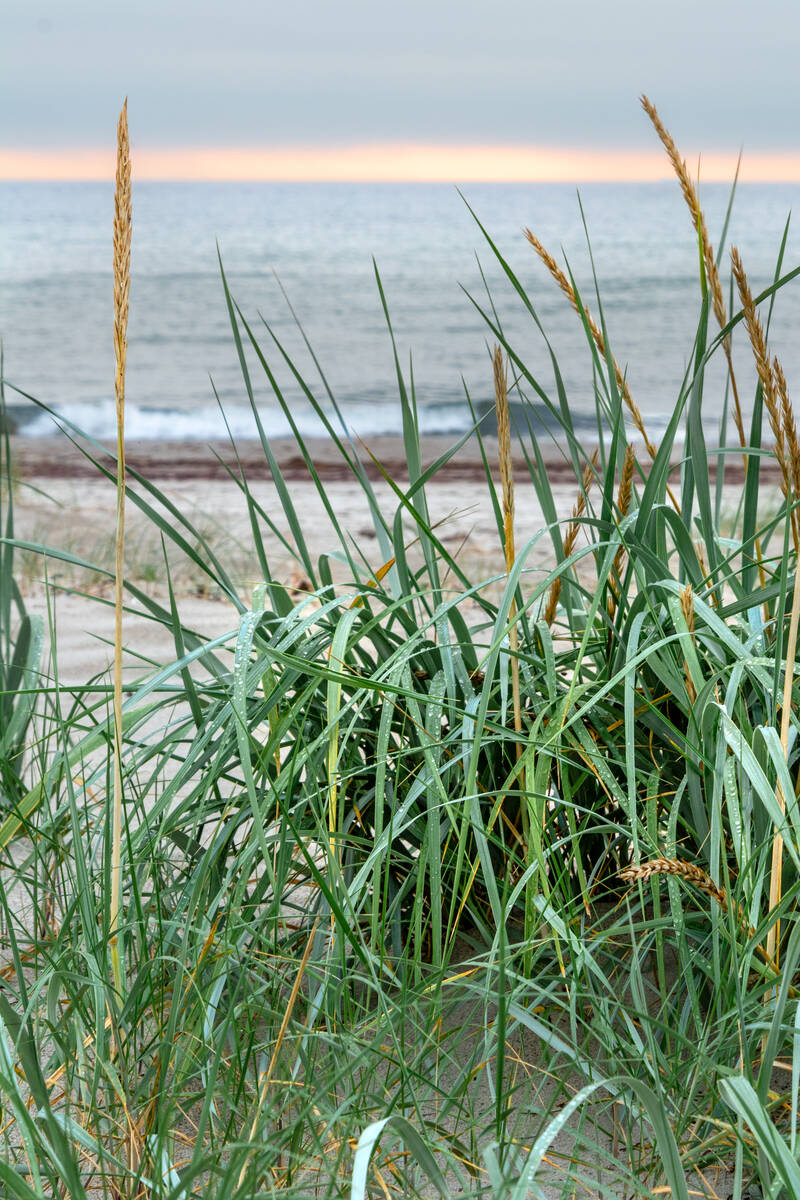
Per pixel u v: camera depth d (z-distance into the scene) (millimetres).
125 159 1467
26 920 2150
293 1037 1548
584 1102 1451
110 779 1775
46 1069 1591
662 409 25156
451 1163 1478
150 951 1788
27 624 2748
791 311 43344
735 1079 1200
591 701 1624
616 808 2025
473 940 1866
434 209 172375
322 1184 1403
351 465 2092
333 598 2020
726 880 1545
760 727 1529
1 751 2371
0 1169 1151
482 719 1615
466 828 1681
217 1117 1515
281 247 84000
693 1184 1513
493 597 5457
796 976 1702
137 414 22391
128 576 6398
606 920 1985
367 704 2043
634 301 48094
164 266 65562
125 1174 1392
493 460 14117
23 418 20750
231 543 7844
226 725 1842
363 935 1882
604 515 1994
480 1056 1714
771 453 1970
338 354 36219
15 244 83438
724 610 1892
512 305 47125
